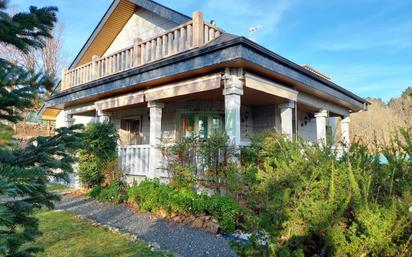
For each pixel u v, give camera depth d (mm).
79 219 6473
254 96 9180
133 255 4289
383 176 2557
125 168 9305
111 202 8289
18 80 2086
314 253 2344
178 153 7238
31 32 2361
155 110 8430
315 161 2789
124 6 12148
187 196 6266
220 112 10492
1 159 1979
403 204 2193
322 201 2297
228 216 5391
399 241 2180
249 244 2559
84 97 10422
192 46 7164
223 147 6496
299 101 9203
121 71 9406
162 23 11578
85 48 13445
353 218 2312
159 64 7473
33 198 2229
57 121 17656
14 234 2002
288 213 2381
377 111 24078
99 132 9445
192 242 4922
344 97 10688
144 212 7016
